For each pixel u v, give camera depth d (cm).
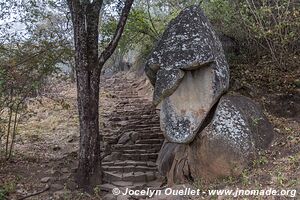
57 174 621
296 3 609
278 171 426
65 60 704
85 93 574
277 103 585
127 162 686
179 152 553
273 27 606
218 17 738
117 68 1939
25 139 829
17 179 587
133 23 872
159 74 502
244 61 727
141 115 980
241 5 666
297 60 639
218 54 502
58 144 809
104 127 910
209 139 471
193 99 489
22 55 642
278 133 502
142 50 1216
